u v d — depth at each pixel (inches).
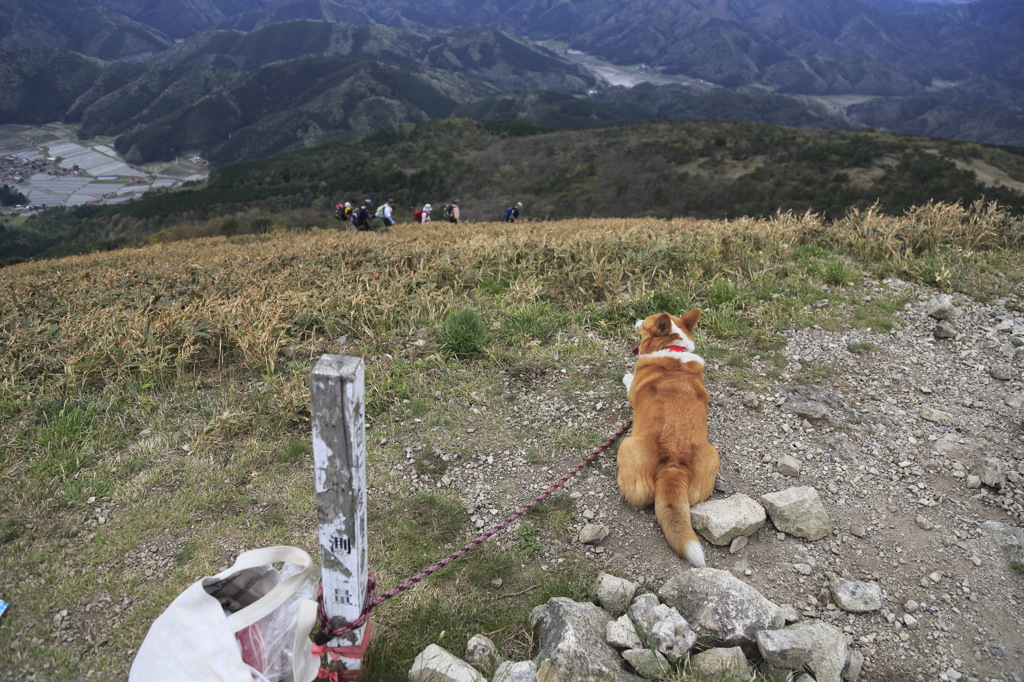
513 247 358.9
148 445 185.8
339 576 91.3
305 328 271.0
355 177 3590.1
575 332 253.9
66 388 222.1
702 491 146.4
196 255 599.8
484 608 128.7
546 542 147.5
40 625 127.0
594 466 172.6
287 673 86.3
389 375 221.9
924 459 169.9
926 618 124.7
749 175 2753.4
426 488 166.9
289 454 179.3
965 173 2178.9
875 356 223.9
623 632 115.0
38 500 163.0
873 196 2181.3
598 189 2928.2
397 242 469.1
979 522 147.0
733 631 112.6
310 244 500.7
